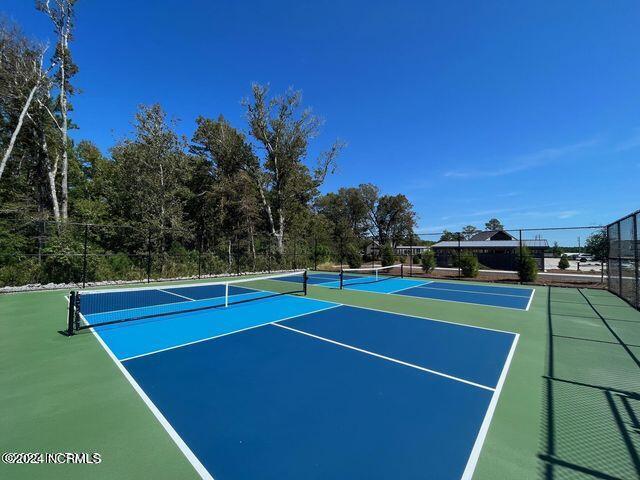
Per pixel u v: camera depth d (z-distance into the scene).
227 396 3.95
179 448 2.91
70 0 19.47
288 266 25.23
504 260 29.58
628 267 10.49
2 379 4.45
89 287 13.96
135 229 18.45
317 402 3.80
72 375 4.59
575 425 3.30
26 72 18.59
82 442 3.00
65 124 19.84
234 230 25.62
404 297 11.91
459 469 2.63
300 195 29.95
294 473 2.59
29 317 8.32
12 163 20.47
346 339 6.43
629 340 6.37
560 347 5.93
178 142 20.91
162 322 7.86
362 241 58.22
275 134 26.59
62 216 19.48
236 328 7.29
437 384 4.31
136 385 4.27
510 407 3.69
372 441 3.03
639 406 3.70
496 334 6.82
